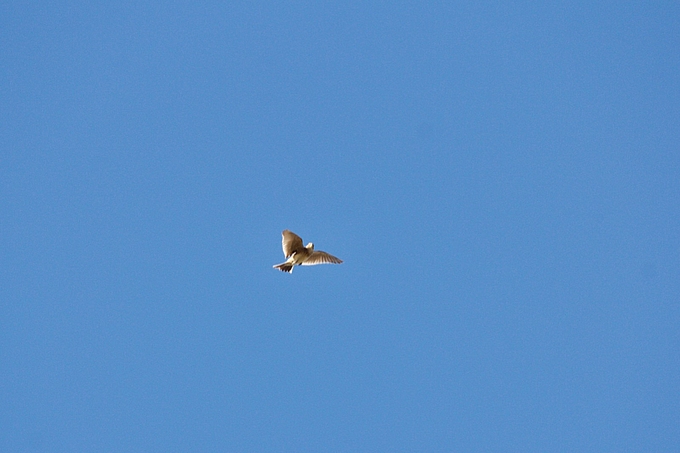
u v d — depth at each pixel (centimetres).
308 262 2784
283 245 2753
